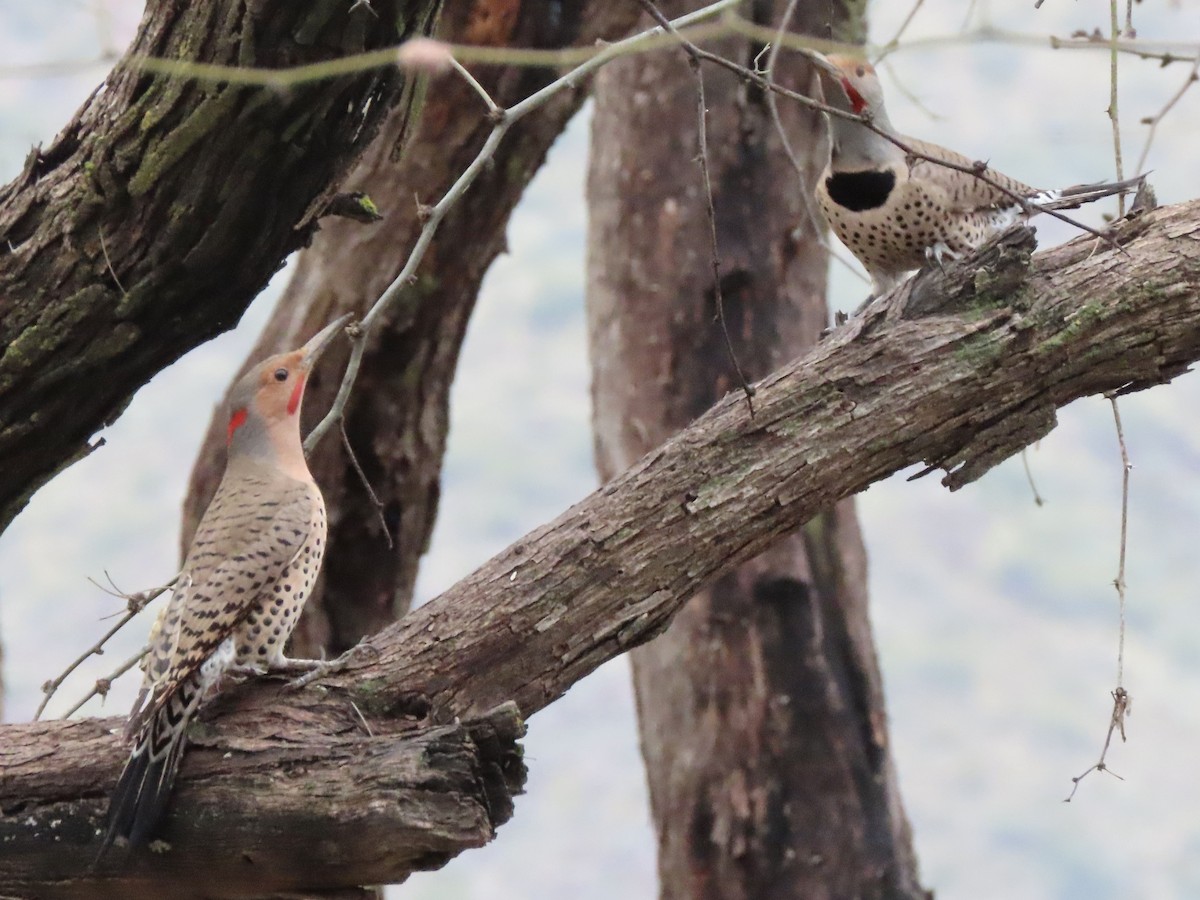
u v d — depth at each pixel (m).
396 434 12.23
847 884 13.37
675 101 13.69
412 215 11.66
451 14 10.99
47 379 7.30
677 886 13.77
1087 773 7.71
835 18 12.62
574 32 11.22
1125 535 7.93
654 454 7.54
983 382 7.56
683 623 13.69
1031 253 7.65
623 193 13.95
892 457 7.58
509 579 7.25
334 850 6.41
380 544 12.41
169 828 6.59
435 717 7.01
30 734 6.98
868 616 13.97
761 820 13.47
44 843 6.77
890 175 8.94
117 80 6.90
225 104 6.62
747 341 13.67
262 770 6.59
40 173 7.12
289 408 8.36
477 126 11.42
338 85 6.67
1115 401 8.02
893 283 9.54
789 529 7.59
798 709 13.50
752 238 13.68
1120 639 7.86
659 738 13.89
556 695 7.31
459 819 6.25
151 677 6.89
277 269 7.37
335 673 7.04
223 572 7.30
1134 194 8.62
